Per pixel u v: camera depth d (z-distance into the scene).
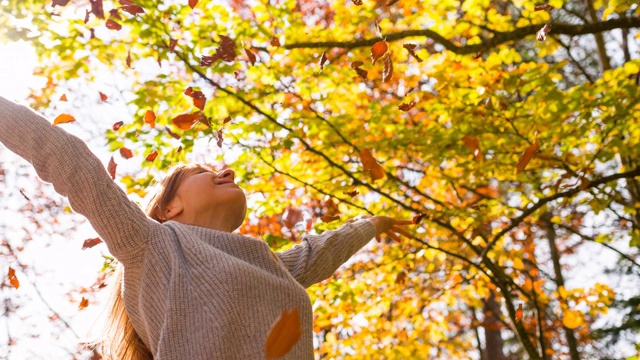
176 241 1.97
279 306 1.95
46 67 5.02
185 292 1.87
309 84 5.59
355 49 5.56
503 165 5.71
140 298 1.93
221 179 2.28
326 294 5.98
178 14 4.95
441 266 7.54
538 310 6.24
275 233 6.14
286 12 5.26
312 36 5.45
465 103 5.34
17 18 4.66
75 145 1.94
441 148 5.50
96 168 1.92
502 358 12.11
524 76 5.22
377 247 8.06
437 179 6.07
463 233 5.82
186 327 1.84
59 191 1.93
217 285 1.88
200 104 4.07
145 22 4.83
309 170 5.80
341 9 5.39
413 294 6.93
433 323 6.86
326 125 5.52
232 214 2.25
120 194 1.94
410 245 6.82
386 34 5.44
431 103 5.43
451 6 5.37
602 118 5.30
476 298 7.02
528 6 5.38
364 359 6.43
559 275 9.91
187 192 2.23
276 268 2.05
